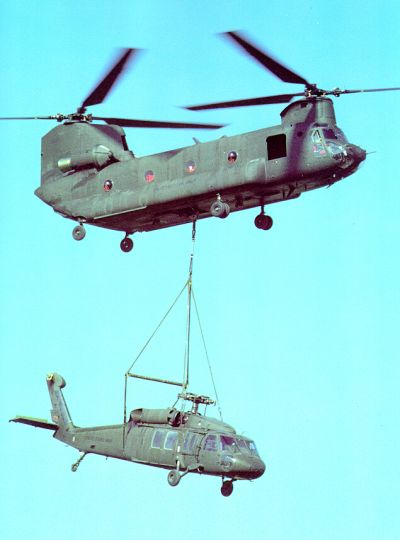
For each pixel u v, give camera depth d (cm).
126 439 8612
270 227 9206
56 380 9200
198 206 9138
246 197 8981
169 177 9125
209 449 8169
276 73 8488
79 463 8894
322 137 8594
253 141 8806
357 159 8600
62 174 9756
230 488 8331
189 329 8762
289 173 8656
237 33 8094
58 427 9100
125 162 9412
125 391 8650
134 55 8594
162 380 8669
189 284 8906
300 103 8719
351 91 8644
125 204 9281
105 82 8962
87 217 9525
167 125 8912
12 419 8962
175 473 8188
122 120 8962
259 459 8244
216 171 8888
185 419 8431
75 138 9675
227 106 8431
